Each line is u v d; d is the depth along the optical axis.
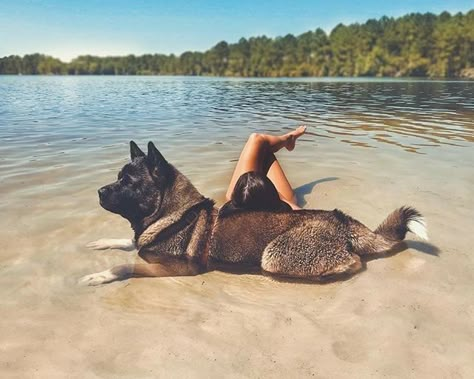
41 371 0.84
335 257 1.21
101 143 3.06
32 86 13.20
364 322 0.99
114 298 1.11
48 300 1.09
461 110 5.19
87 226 1.54
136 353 0.90
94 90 10.85
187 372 0.84
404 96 7.91
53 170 2.26
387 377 0.82
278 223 1.25
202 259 1.27
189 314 1.04
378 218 1.60
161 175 1.34
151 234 1.33
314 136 3.37
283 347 0.91
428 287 1.13
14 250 1.35
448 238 1.41
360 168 2.32
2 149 2.82
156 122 4.27
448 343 0.91
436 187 1.94
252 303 1.09
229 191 1.64
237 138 3.29
